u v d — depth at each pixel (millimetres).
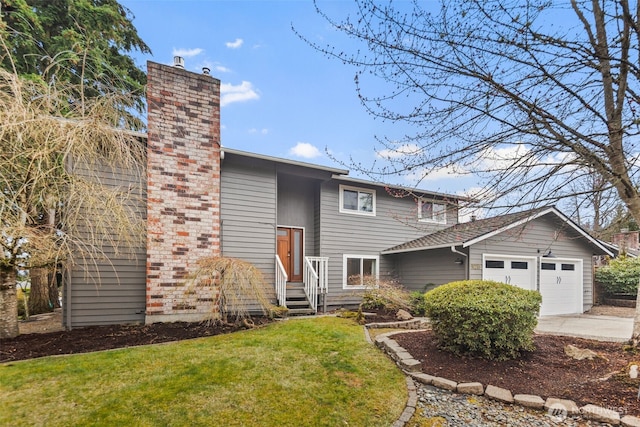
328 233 11172
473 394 4109
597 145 4016
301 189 11523
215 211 7684
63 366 4422
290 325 7074
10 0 9531
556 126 4012
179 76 7520
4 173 5105
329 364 4785
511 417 3607
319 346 5551
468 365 4832
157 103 7234
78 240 6047
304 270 10508
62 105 5762
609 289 13414
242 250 8914
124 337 5949
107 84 6238
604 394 3918
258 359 4816
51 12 11281
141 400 3584
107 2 12453
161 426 3152
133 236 6953
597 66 3754
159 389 3830
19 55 9859
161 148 7211
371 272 11961
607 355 5113
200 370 4375
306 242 11375
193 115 7613
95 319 7055
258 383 4078
